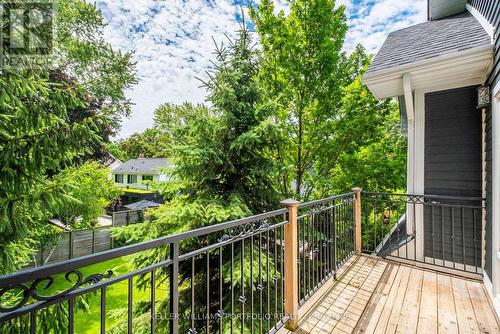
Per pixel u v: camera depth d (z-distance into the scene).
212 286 3.52
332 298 2.52
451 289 2.68
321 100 5.79
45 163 2.35
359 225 3.66
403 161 5.83
